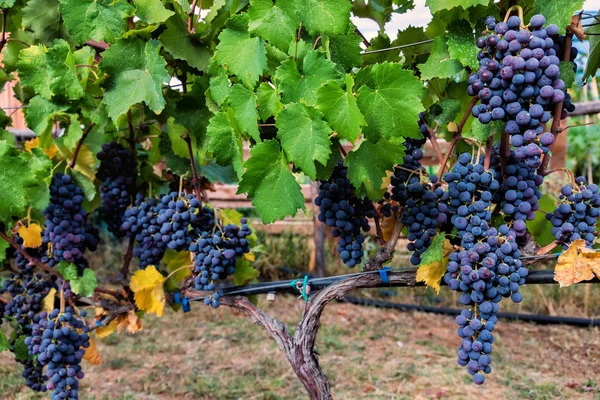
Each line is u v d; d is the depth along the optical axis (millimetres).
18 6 2475
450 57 1762
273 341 5445
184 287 2416
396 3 2238
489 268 1637
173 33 1985
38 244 2463
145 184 2744
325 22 1603
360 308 6438
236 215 2354
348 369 4629
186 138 2355
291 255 7578
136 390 4355
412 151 2018
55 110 2230
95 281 2314
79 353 2316
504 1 1704
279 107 1653
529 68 1458
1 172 1949
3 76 2584
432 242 1800
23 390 4266
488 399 4055
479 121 1712
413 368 4641
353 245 2037
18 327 2578
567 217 1808
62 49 2070
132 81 1979
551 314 5840
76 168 2576
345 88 1600
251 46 1721
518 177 1779
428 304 6461
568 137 8086
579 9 1536
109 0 1949
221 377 4578
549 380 4352
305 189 7051
